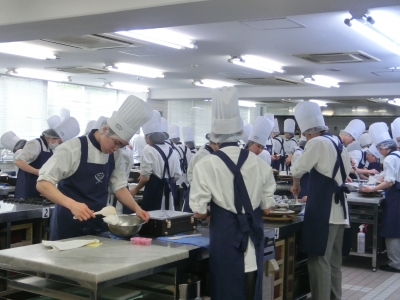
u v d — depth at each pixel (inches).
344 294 184.2
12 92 358.9
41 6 158.9
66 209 110.9
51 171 104.8
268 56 278.1
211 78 378.6
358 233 222.5
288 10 143.4
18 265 89.0
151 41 231.5
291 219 147.4
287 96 430.0
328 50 254.2
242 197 106.1
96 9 149.9
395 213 214.5
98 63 312.2
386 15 188.1
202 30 216.4
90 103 426.6
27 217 148.7
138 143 411.2
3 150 351.9
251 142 167.3
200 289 113.1
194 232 120.8
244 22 199.3
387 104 517.7
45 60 301.6
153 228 115.0
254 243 107.0
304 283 171.2
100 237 109.3
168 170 204.1
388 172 211.8
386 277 209.8
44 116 384.2
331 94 412.2
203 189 106.0
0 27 168.9
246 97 446.3
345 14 184.2
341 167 149.5
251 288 105.7
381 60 277.9
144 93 472.1
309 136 157.3
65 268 82.7
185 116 514.3
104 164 111.9
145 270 88.3
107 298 95.0
